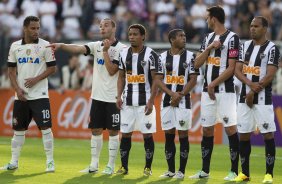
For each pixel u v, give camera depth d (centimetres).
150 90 3300
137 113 3303
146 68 3275
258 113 3114
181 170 3284
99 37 6588
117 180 3155
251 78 3127
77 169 3512
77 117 5406
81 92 5400
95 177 3238
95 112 3416
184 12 6925
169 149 3300
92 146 3431
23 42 3369
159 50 5769
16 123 3406
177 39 3269
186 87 3253
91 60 5722
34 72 3350
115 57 3388
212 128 3253
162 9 7069
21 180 3094
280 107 5088
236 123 3228
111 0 7394
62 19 7444
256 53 3116
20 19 7425
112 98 3391
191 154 4384
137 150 4538
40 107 3356
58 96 5472
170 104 3278
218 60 3188
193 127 5153
